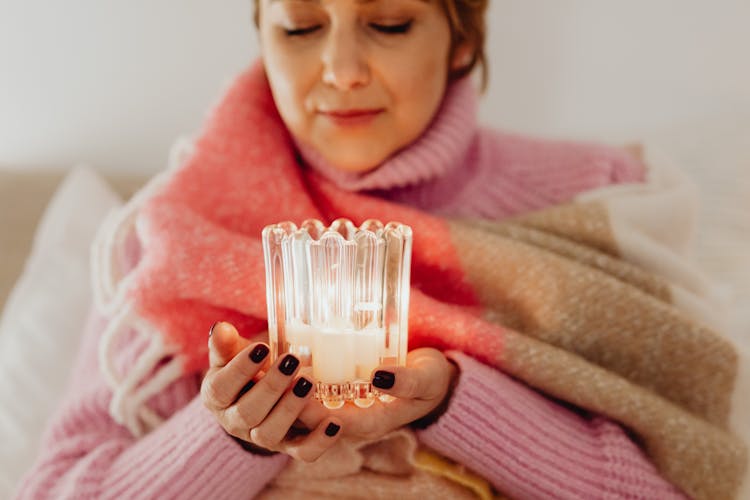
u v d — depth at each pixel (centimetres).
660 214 66
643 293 58
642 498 52
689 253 70
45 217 90
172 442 53
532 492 53
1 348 76
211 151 63
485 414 51
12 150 99
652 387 58
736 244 80
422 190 67
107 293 63
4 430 68
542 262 58
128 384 58
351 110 56
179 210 58
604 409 54
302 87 57
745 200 83
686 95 96
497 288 60
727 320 67
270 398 44
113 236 61
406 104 57
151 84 96
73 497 53
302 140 62
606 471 53
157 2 90
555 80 97
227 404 45
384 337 46
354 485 55
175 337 58
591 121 99
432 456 54
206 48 94
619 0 91
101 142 99
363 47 54
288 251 44
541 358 55
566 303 58
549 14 93
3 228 91
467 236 60
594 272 58
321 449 45
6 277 88
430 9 55
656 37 93
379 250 44
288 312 46
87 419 60
